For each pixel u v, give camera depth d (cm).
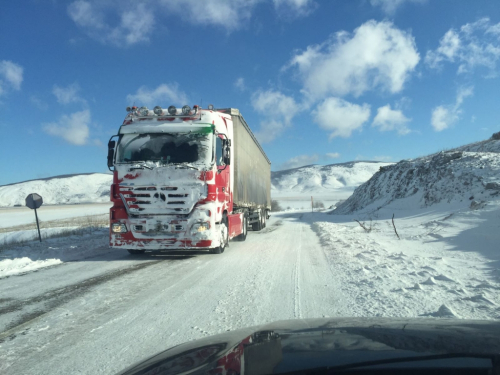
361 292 604
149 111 1024
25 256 1084
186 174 951
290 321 220
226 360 147
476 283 611
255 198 1812
